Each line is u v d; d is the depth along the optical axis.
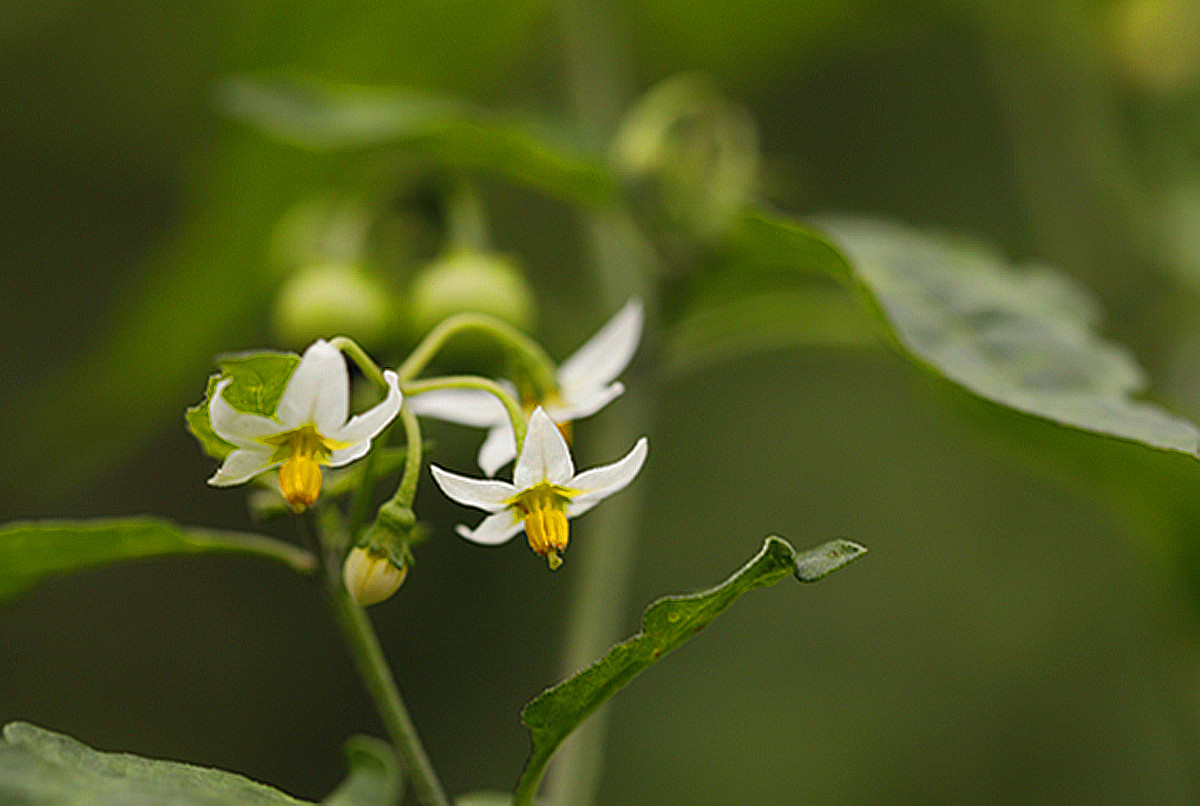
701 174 0.20
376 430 0.16
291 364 0.16
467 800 0.18
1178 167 0.22
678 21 0.24
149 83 0.29
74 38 0.28
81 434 0.23
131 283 0.22
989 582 0.31
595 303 0.21
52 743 0.16
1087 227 0.22
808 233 0.18
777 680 0.32
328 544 0.17
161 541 0.17
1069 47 0.22
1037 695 0.30
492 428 0.17
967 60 0.32
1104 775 0.29
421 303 0.19
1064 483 0.19
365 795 0.17
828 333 0.20
